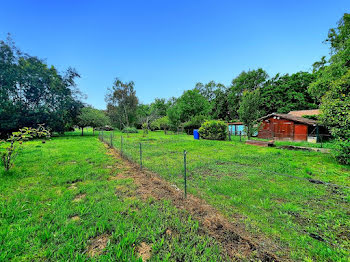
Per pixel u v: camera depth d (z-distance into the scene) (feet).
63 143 39.11
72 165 17.89
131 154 23.49
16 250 5.70
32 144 36.70
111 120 113.19
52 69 61.62
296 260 5.35
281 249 5.83
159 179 13.42
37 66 56.29
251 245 5.97
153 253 5.71
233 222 7.52
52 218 7.73
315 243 6.14
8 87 48.19
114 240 6.38
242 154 24.63
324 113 21.18
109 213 8.14
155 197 10.09
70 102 65.51
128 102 110.83
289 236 6.56
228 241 6.17
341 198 9.96
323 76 46.09
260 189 11.39
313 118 52.47
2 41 47.96
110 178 14.01
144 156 23.08
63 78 65.51
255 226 7.20
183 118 103.45
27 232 6.56
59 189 11.41
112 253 5.71
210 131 50.03
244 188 11.65
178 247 5.82
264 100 83.87
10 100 49.65
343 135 19.07
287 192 10.90
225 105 114.73
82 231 6.75
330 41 49.01
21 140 16.89
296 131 47.11
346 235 6.67
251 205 9.18
